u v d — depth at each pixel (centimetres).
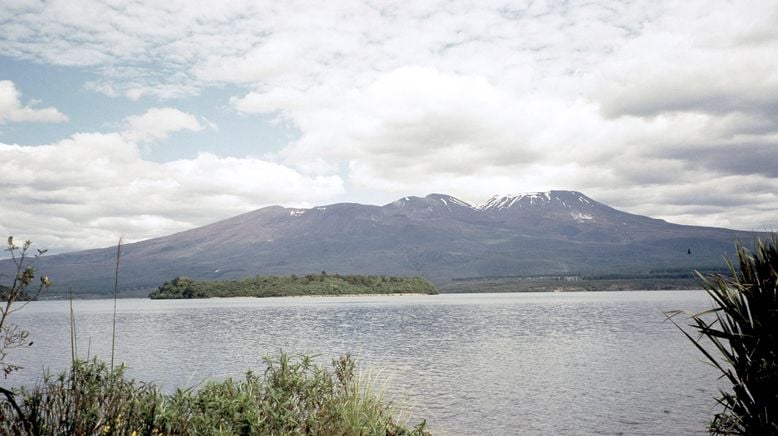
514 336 6781
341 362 1031
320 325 9031
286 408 812
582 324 8669
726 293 804
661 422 2391
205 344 5922
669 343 5544
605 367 4053
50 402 667
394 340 6322
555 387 3234
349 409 893
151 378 3422
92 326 9431
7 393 572
